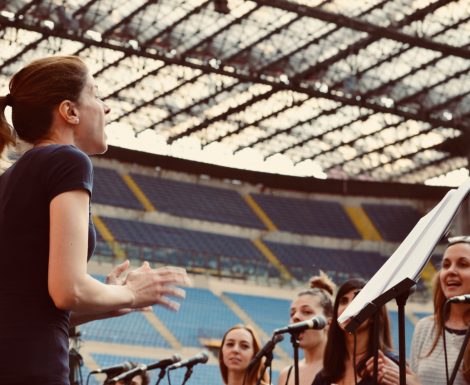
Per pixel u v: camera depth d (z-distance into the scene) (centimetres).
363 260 4975
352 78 3856
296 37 3594
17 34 3469
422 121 4075
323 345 720
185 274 277
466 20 3419
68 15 3409
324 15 3359
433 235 307
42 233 258
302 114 4291
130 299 264
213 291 4381
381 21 3453
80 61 290
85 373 3541
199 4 3375
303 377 716
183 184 4972
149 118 4344
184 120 4378
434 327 543
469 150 4356
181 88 4062
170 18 3466
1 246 257
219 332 4041
